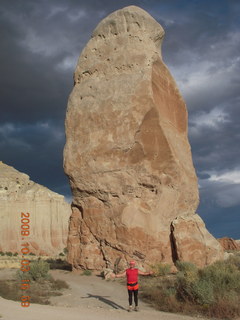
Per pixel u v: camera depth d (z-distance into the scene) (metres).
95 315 11.88
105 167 25.03
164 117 26.42
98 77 27.17
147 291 17.06
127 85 25.69
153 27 27.81
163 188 25.06
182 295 14.66
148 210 24.50
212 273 15.38
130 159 24.88
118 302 15.56
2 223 76.06
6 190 83.56
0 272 27.45
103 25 28.03
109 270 23.48
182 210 26.05
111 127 25.39
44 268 21.55
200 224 25.16
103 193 24.94
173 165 25.31
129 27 27.28
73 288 19.23
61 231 80.25
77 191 25.78
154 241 23.97
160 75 27.16
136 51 26.58
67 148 26.33
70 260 25.70
